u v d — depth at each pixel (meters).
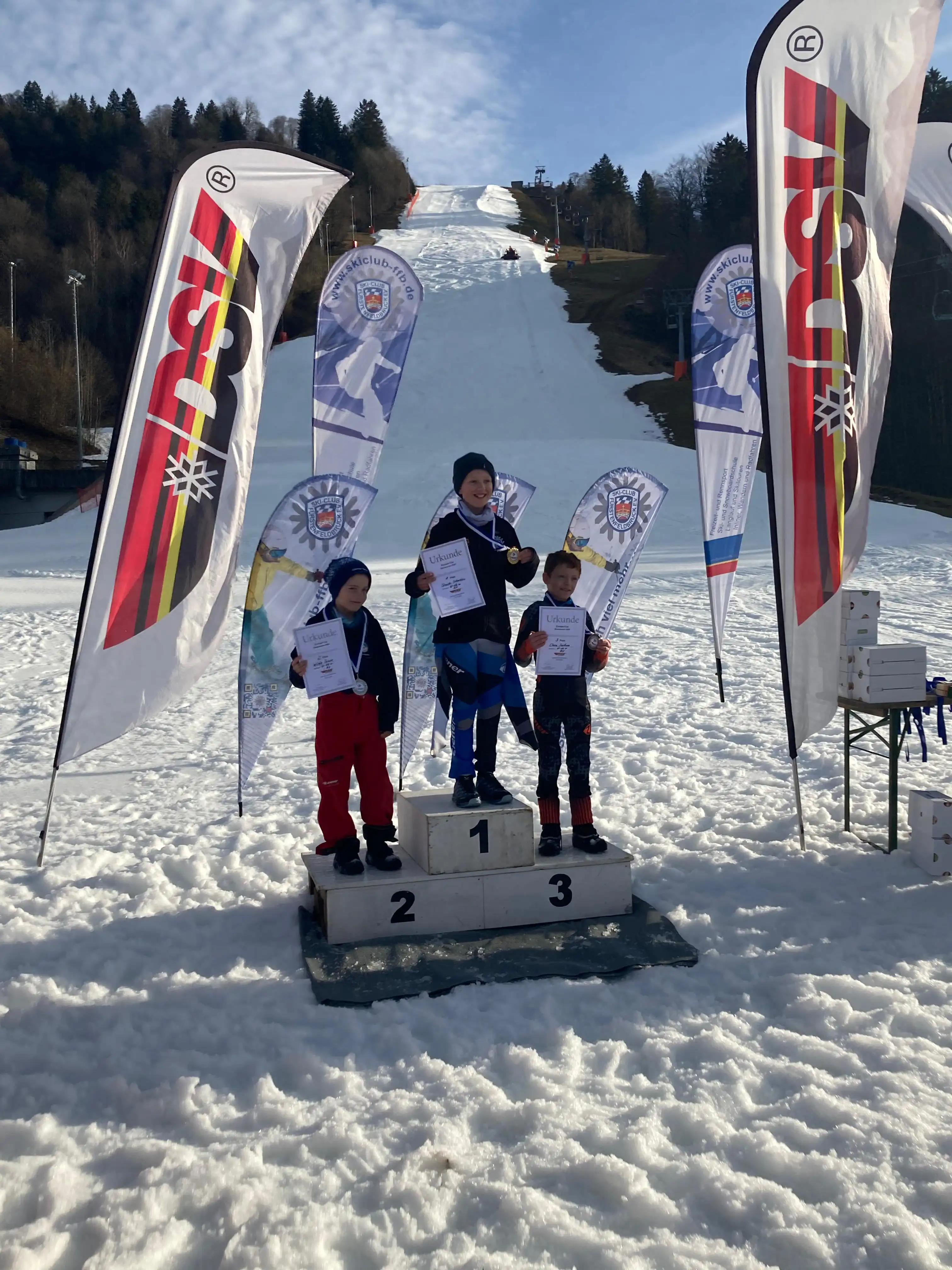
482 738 4.79
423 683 6.55
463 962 4.12
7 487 40.22
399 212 102.25
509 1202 2.61
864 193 5.28
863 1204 2.59
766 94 5.08
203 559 5.62
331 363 6.32
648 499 7.17
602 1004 3.79
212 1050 3.55
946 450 47.69
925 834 5.07
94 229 80.19
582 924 4.48
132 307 76.19
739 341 8.67
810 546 5.30
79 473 40.62
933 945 4.20
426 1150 2.85
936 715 8.37
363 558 24.31
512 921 4.50
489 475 4.82
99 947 4.40
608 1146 2.87
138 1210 2.62
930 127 6.19
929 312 49.31
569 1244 2.47
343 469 6.38
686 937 4.41
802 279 5.18
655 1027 3.60
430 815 4.46
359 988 3.91
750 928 4.47
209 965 4.24
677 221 86.88
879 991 3.75
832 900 4.74
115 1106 3.21
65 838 6.11
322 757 4.58
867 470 5.50
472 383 51.47
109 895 5.08
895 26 5.20
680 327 51.84
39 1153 2.95
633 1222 2.57
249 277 5.59
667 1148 2.86
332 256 81.69
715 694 10.06
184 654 5.61
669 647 13.12
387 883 4.37
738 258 8.55
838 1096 3.11
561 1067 3.31
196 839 5.93
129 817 6.56
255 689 6.09
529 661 4.87
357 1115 3.09
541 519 28.34
